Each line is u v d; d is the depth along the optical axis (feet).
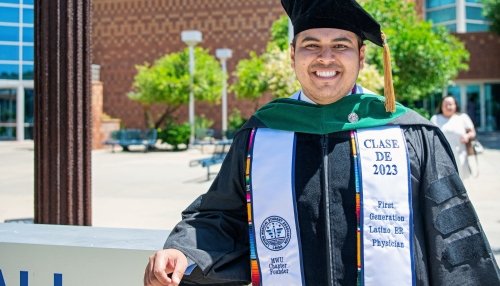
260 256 5.89
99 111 74.23
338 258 5.69
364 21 6.07
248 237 6.30
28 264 9.22
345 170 5.91
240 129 6.59
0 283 9.31
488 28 97.14
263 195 6.00
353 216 5.77
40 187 15.07
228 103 95.09
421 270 5.67
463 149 23.89
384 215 5.73
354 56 6.18
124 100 100.89
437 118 24.38
